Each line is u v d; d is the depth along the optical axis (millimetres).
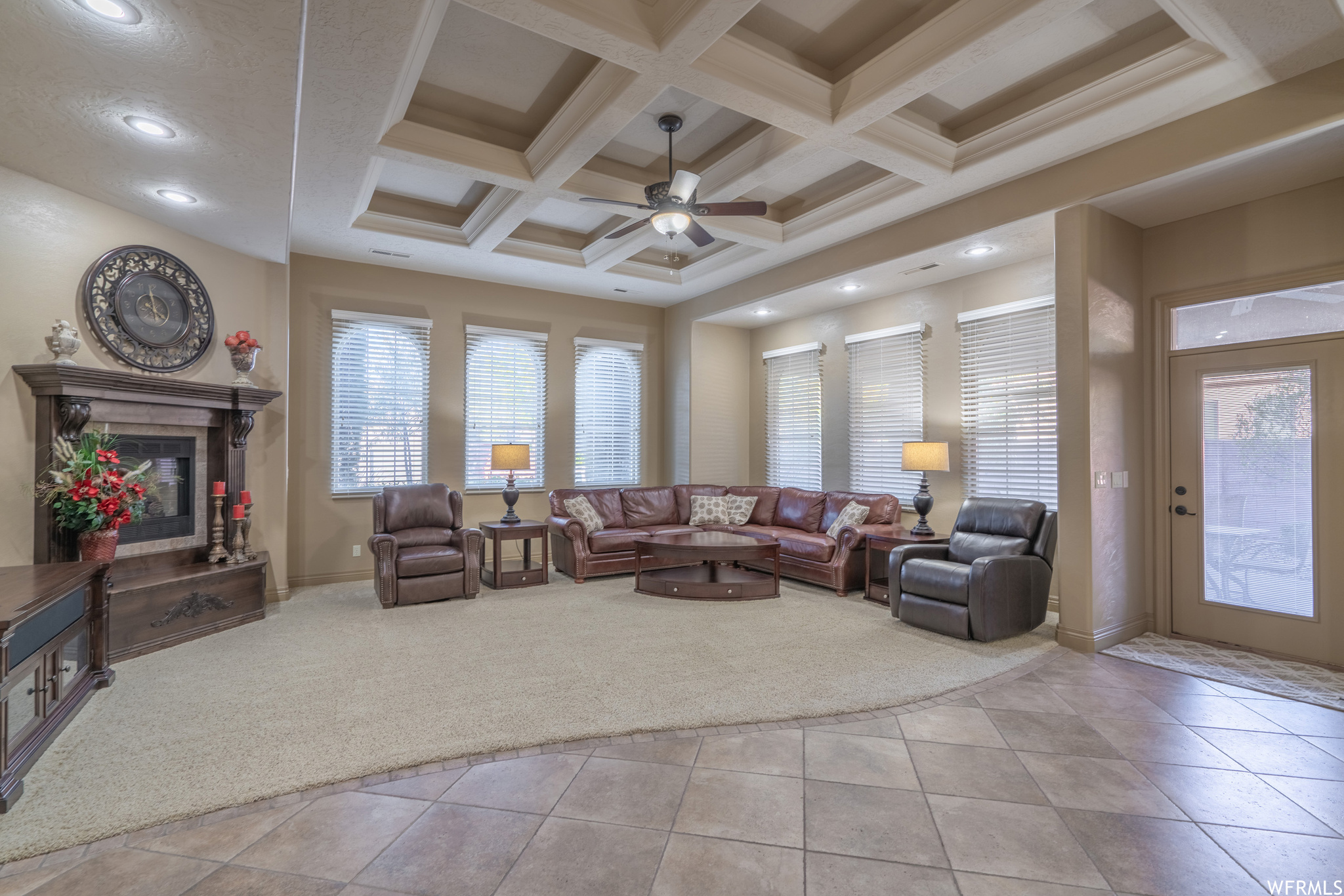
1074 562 3713
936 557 4441
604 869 1765
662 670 3324
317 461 5461
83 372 3342
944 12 2662
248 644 3768
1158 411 4039
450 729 2633
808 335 6672
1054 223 3832
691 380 6977
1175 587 4008
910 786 2201
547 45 2994
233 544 4305
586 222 5363
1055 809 2061
